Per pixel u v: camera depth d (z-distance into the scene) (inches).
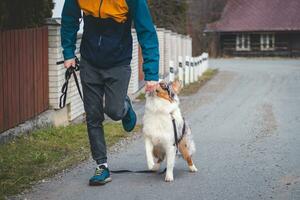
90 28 275.3
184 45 1438.2
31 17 500.7
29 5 493.4
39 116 445.7
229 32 2583.7
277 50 2576.3
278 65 1792.6
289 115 593.6
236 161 347.3
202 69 1312.7
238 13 2620.6
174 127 287.4
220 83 1060.5
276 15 2573.8
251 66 1732.3
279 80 1145.4
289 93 866.8
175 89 293.3
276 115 593.3
